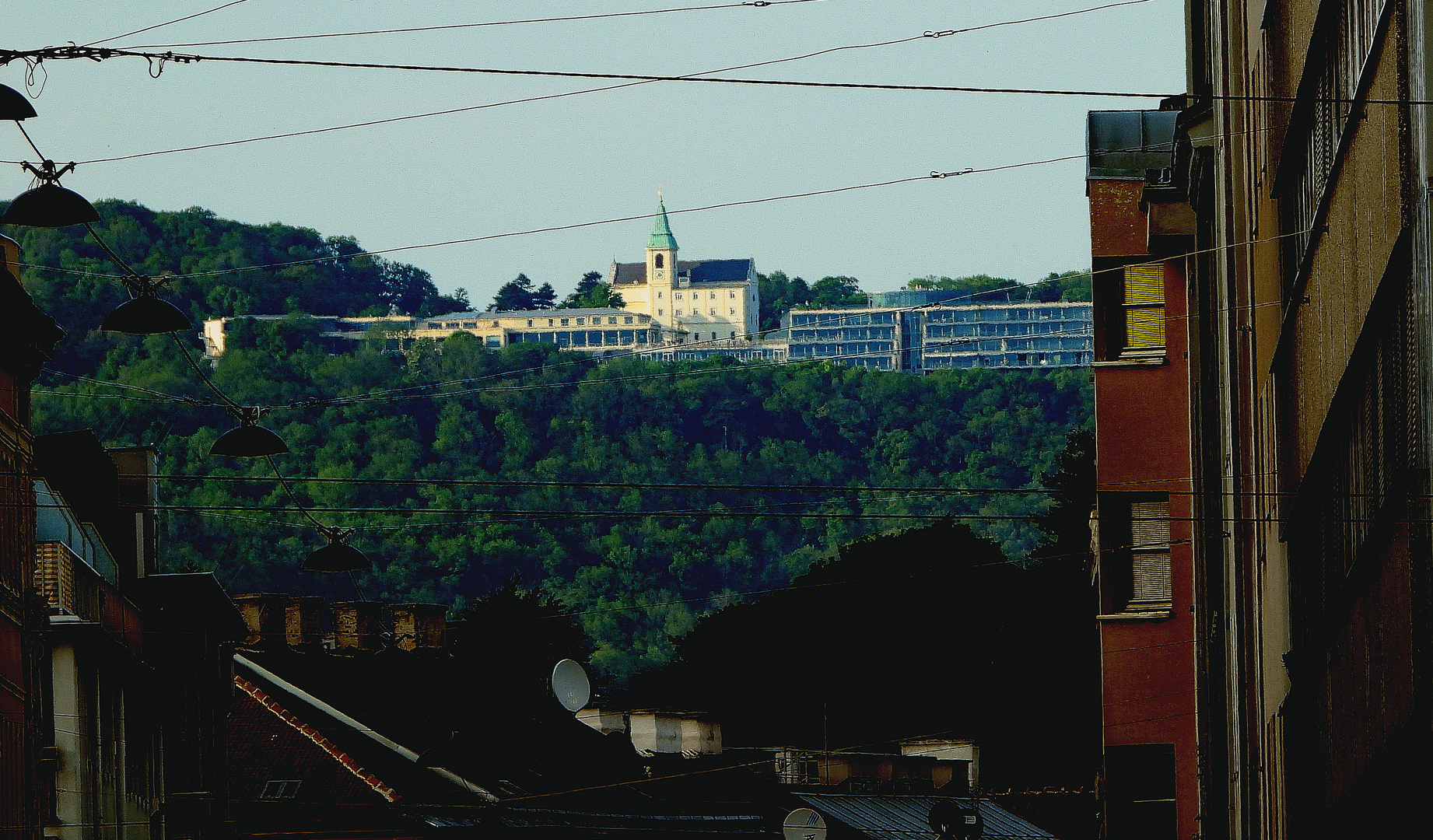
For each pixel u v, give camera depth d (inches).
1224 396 4035.4
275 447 3836.1
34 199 3038.9
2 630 4082.2
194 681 5452.8
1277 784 3366.1
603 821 6117.1
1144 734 4579.2
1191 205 4370.1
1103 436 4618.6
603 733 7401.6
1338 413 2513.5
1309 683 2908.5
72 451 5359.3
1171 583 4586.6
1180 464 4576.8
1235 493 3740.2
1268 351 3280.0
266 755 5634.8
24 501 4367.6
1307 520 2876.5
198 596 5531.5
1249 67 3518.7
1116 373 4623.5
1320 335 2628.0
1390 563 2127.2
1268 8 3105.3
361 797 5398.6
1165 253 4559.5
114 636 4788.4
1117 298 4667.8
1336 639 2610.7
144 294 3403.1
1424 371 1910.7
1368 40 2208.4
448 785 5639.8
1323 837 2778.1
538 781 6151.6
